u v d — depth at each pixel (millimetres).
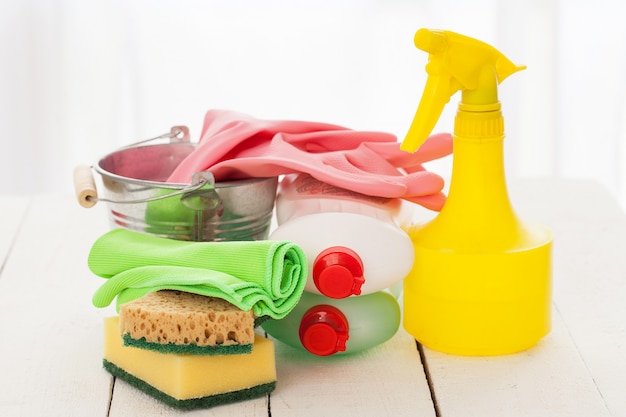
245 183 870
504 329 831
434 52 786
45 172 1829
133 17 1776
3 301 978
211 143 909
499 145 831
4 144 1810
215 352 735
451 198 846
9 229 1202
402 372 812
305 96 1826
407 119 1837
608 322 913
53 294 997
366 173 877
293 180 922
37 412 749
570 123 1884
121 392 781
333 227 791
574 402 758
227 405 756
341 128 979
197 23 1786
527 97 1832
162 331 735
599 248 1104
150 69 1797
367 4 1791
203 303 759
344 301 826
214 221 875
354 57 1811
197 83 1807
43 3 1759
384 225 807
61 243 1150
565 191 1323
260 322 773
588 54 1849
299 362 836
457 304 828
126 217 896
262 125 937
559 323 913
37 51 1776
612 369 817
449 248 822
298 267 762
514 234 831
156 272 787
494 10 1791
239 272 758
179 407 742
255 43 1799
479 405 754
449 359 838
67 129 1812
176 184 849
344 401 761
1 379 806
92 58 1786
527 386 785
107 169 984
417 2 1790
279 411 746
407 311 875
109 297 824
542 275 834
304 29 1798
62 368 827
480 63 810
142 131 1818
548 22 1792
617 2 1825
